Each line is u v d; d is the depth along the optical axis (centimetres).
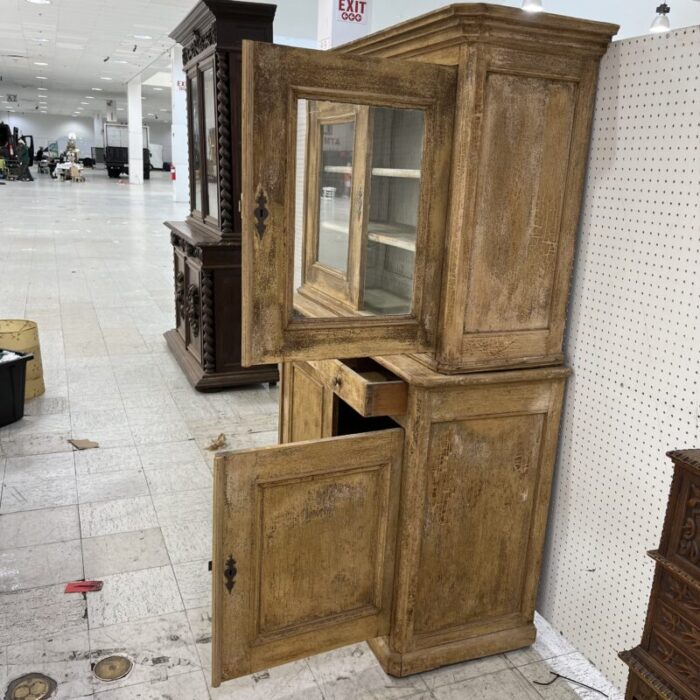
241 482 158
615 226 171
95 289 688
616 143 168
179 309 478
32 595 217
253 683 187
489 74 154
